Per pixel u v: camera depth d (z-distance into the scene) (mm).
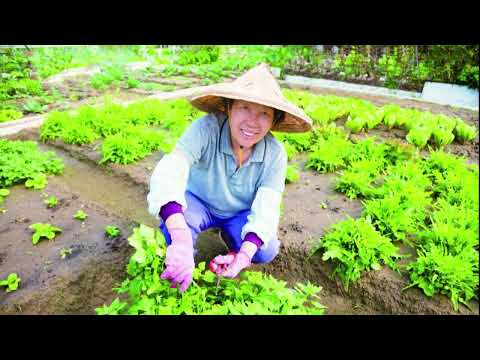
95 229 3215
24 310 2432
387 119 5867
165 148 4789
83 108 5574
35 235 2994
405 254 3021
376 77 9156
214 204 2566
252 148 2318
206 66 10781
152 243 2332
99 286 2676
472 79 7797
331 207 3695
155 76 9656
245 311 2225
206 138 2242
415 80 8633
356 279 2785
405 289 2691
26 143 4613
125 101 7012
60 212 3457
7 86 7039
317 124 5770
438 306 2594
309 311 2342
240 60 10969
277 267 2996
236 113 2037
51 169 4266
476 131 5969
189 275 2070
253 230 2264
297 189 4055
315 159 4551
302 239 3154
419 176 3996
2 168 3916
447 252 2938
